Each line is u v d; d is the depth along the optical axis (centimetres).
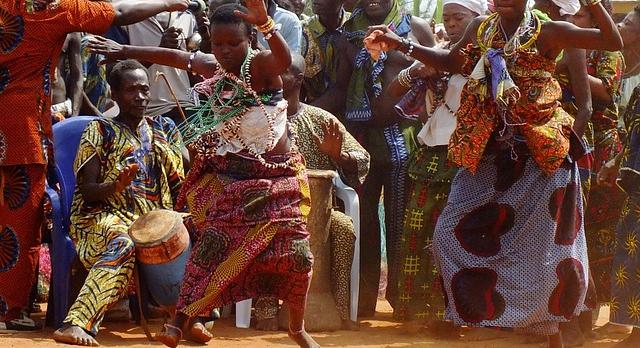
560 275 676
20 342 718
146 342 765
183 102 932
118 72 804
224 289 620
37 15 762
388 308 1002
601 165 848
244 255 610
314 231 846
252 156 621
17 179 779
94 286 738
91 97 982
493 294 678
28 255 787
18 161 771
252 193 616
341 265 859
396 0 943
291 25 959
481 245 684
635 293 758
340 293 856
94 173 785
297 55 876
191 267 623
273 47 600
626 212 769
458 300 682
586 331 835
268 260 618
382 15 935
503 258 680
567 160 686
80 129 814
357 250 872
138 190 802
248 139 621
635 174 762
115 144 794
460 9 853
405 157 919
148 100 811
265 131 620
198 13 941
